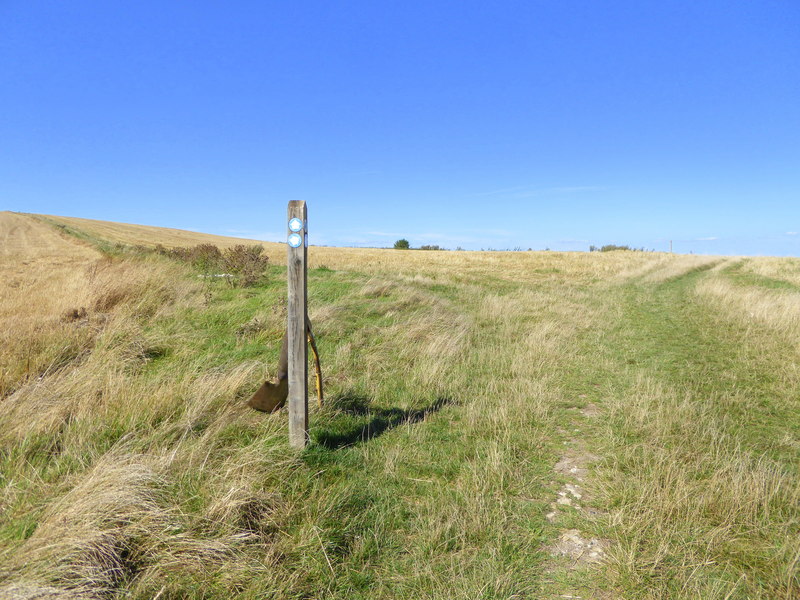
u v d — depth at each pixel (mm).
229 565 2457
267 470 3328
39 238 47594
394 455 3879
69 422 3883
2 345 5828
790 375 6289
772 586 2459
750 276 22406
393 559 2717
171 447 3611
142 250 23297
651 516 2996
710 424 4527
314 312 8617
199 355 6359
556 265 29500
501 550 2762
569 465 3896
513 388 5680
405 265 27188
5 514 2682
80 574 2215
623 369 6836
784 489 3287
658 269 26766
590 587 2488
